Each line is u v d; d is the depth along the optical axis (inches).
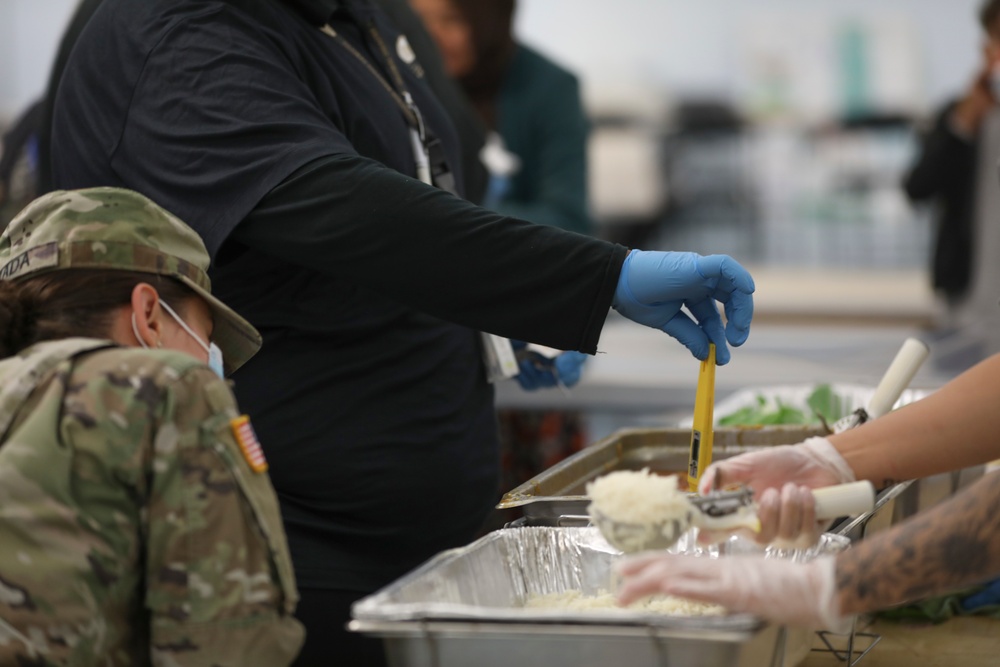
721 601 87.1
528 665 84.9
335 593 135.3
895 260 361.4
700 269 122.1
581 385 258.8
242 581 93.7
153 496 93.4
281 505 134.7
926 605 148.0
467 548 105.0
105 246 102.8
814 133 364.5
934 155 324.5
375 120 144.5
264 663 94.3
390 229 120.9
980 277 328.5
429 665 86.5
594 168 373.7
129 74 131.3
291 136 125.8
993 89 319.3
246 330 115.3
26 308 100.9
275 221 123.6
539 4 370.3
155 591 93.0
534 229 123.0
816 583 87.8
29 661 89.1
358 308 136.9
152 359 96.0
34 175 225.9
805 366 299.0
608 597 107.3
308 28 140.9
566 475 147.6
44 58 339.3
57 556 90.1
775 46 361.4
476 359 154.2
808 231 368.8
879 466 115.0
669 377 263.6
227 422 96.0
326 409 135.2
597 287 122.0
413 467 138.9
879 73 356.8
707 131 370.6
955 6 347.9
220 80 127.7
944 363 316.8
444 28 258.2
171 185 127.4
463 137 197.0
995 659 134.1
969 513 88.9
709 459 125.4
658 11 364.8
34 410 92.9
